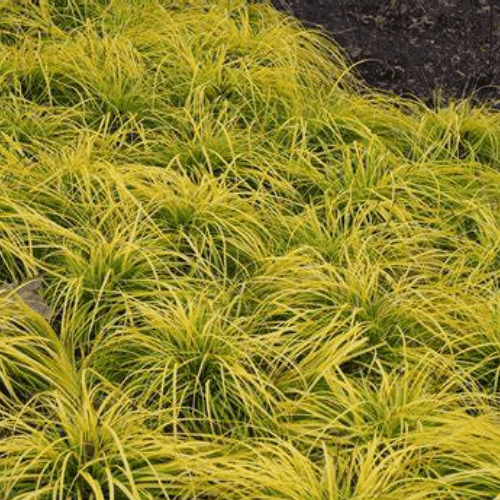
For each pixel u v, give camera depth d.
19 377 3.56
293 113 4.44
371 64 4.83
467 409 3.63
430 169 4.30
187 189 3.99
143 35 4.59
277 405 3.50
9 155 4.02
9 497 3.28
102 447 3.34
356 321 3.75
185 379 3.58
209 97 4.47
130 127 4.35
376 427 3.43
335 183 4.20
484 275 3.95
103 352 3.62
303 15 4.91
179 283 3.75
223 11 4.80
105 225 3.96
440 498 3.31
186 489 3.32
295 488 3.26
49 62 4.44
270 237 3.98
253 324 3.71
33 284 3.77
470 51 4.86
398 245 3.97
